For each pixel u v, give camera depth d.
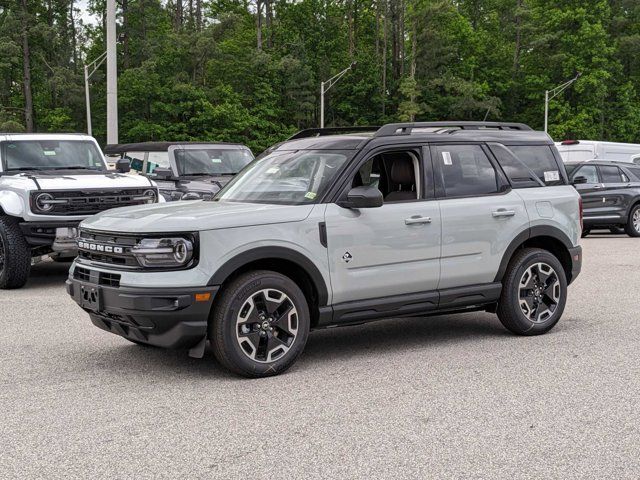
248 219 5.68
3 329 7.61
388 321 8.12
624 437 4.45
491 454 4.18
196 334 5.47
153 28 66.62
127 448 4.29
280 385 5.55
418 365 6.13
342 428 4.61
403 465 4.02
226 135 62.16
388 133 6.47
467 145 6.93
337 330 7.64
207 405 5.07
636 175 18.91
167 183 14.01
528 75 75.38
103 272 5.75
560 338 7.13
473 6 85.44
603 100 74.19
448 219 6.56
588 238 18.69
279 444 4.34
